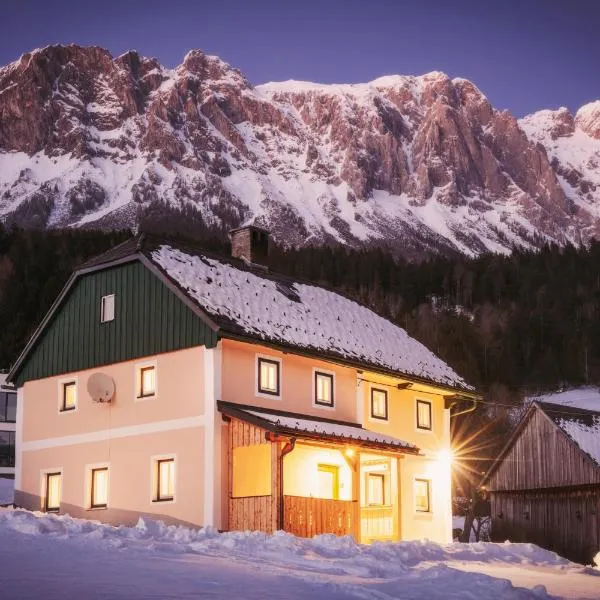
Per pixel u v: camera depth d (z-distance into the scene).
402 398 32.84
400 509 28.80
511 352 111.31
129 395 27.23
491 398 94.31
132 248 28.16
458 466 70.38
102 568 12.73
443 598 12.62
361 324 33.88
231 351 25.83
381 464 29.73
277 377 27.30
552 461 42.47
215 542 17.67
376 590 12.55
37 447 29.70
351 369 30.28
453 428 73.75
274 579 12.98
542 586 14.19
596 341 113.56
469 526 51.75
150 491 25.94
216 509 24.23
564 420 43.12
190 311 26.05
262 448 26.27
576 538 40.69
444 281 151.75
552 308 126.44
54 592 10.23
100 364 28.33
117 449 27.19
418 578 14.81
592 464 40.59
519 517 43.44
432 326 110.62
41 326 30.25
